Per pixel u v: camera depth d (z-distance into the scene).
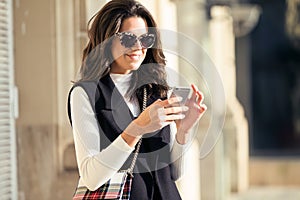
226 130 20.03
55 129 8.96
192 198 11.96
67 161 9.00
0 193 8.34
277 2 24.41
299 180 22.72
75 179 8.92
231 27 20.41
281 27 24.45
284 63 24.62
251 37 24.44
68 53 8.97
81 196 4.99
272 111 24.47
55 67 8.95
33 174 8.97
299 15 24.28
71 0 8.88
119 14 4.88
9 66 8.71
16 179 8.87
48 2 8.93
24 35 8.97
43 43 8.96
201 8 15.16
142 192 4.99
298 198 19.97
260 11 24.31
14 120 8.82
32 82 8.98
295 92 24.53
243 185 21.33
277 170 22.81
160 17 9.20
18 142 8.96
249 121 24.39
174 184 5.19
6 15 8.65
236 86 24.36
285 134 24.50
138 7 4.95
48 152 8.97
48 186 8.96
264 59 24.39
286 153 24.36
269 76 24.58
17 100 8.91
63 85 8.98
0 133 8.45
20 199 8.92
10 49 8.73
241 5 20.20
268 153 24.27
